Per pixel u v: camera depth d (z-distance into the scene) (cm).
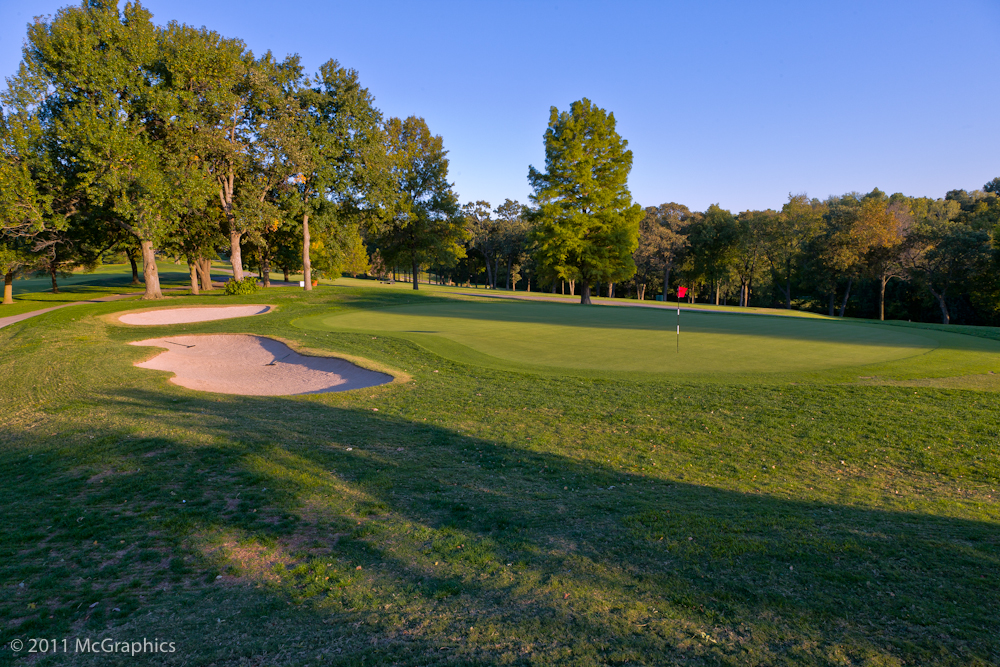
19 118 2997
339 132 4019
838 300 6656
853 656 338
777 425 989
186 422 965
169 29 3400
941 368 1481
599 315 2988
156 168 3197
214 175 3812
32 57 3039
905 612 387
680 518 581
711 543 516
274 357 1850
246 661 346
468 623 393
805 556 483
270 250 5278
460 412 1092
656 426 988
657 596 425
